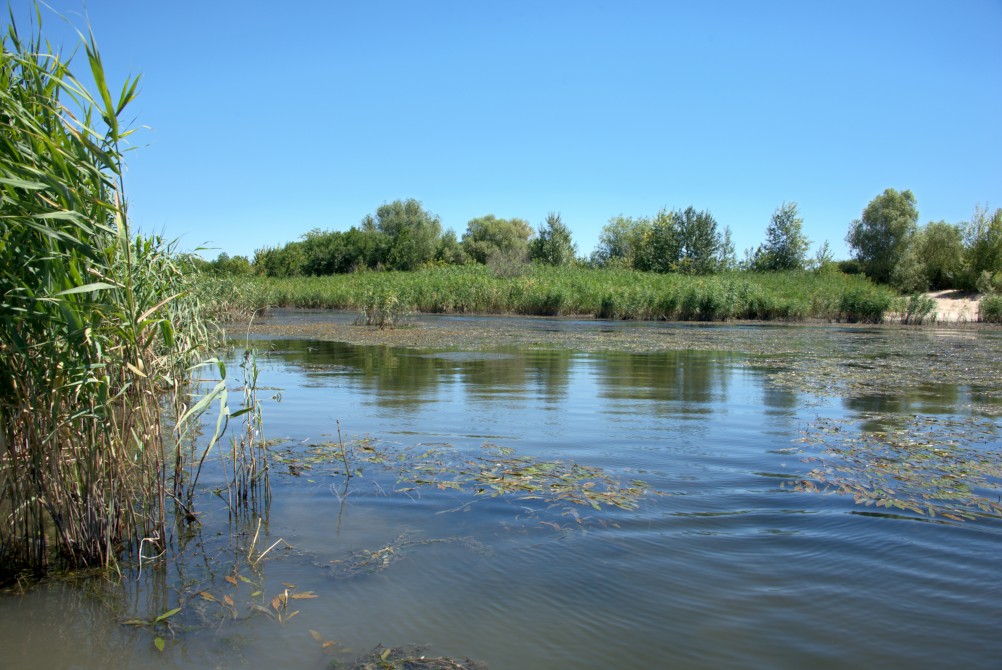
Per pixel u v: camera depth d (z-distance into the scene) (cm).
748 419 828
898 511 498
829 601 363
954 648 320
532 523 471
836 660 311
